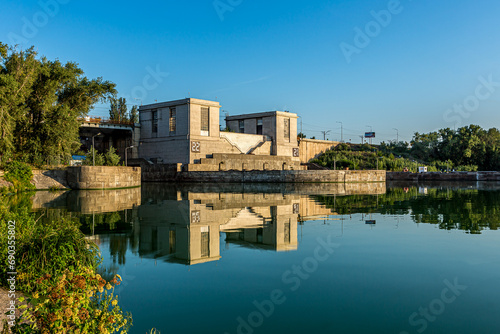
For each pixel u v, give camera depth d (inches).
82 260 488.1
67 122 2156.7
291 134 3966.5
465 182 3668.8
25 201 1438.2
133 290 476.1
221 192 2044.8
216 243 740.7
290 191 2176.4
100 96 2645.2
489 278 520.1
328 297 454.3
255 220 1028.5
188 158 3093.0
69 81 2445.9
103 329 298.8
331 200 1619.1
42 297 410.0
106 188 2154.3
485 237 796.0
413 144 5561.0
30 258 457.7
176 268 571.8
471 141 4899.1
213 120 3275.1
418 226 939.3
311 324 379.9
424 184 3228.3
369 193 2058.3
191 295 462.3
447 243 738.2
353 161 4158.5
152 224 941.8
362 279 519.2
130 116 3969.0
